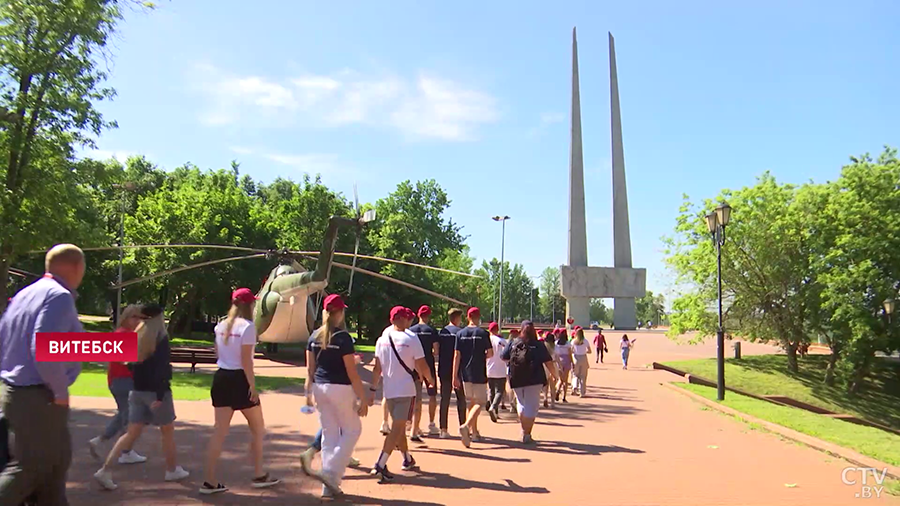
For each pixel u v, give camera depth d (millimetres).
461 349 9492
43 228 19562
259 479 6473
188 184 49094
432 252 77562
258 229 42906
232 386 6137
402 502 6117
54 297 3980
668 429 11211
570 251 66312
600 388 18891
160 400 6367
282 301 22656
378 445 9062
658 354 36250
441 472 7465
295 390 16047
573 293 65562
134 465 7246
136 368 6293
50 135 20234
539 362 9539
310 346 6605
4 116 18688
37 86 19578
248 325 6195
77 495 5992
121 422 7320
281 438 9250
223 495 6129
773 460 8562
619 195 68562
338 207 43969
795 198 28266
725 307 29484
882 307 26234
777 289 28016
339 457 6078
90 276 44688
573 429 11031
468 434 8938
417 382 9188
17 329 3977
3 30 18891
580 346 16484
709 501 6449
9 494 3805
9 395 3924
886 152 27578
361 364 25406
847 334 25734
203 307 46469
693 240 30375
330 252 17891
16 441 3891
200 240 39156
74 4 19344
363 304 41125
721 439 10211
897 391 27047
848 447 9164
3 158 19562
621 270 66312
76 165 20891
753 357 30766
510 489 6758
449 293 52656
